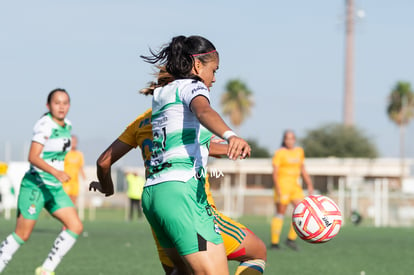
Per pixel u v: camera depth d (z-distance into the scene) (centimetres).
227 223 1246
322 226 1286
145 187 1109
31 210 1903
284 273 2317
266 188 14488
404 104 18825
